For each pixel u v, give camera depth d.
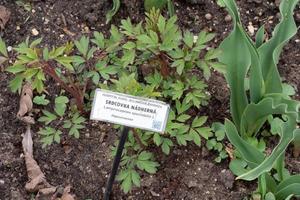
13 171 1.05
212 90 1.14
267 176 0.98
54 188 1.02
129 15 1.23
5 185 1.04
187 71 1.07
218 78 1.15
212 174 1.05
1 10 1.22
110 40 1.04
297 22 1.24
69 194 1.02
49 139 1.03
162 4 1.18
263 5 1.26
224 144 1.08
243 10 1.26
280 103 0.93
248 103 1.08
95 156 1.07
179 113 1.02
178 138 1.00
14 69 0.96
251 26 1.24
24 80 1.12
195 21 1.24
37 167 1.04
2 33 1.20
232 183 1.04
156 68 1.10
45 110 1.09
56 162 1.06
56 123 1.10
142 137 1.02
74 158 1.07
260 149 1.07
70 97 1.13
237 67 1.01
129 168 0.98
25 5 1.24
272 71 1.01
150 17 1.02
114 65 1.08
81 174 1.05
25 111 1.10
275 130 1.08
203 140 1.08
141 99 0.86
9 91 1.14
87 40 1.04
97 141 1.09
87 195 1.03
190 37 1.00
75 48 1.18
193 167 1.06
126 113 0.88
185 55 0.99
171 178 1.04
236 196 1.03
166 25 0.99
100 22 1.23
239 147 0.95
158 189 1.03
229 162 1.07
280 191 0.97
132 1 1.24
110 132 1.10
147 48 0.99
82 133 1.10
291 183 0.95
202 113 1.12
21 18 1.23
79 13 1.24
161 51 1.01
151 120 0.87
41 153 1.07
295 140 1.04
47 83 1.15
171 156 1.07
